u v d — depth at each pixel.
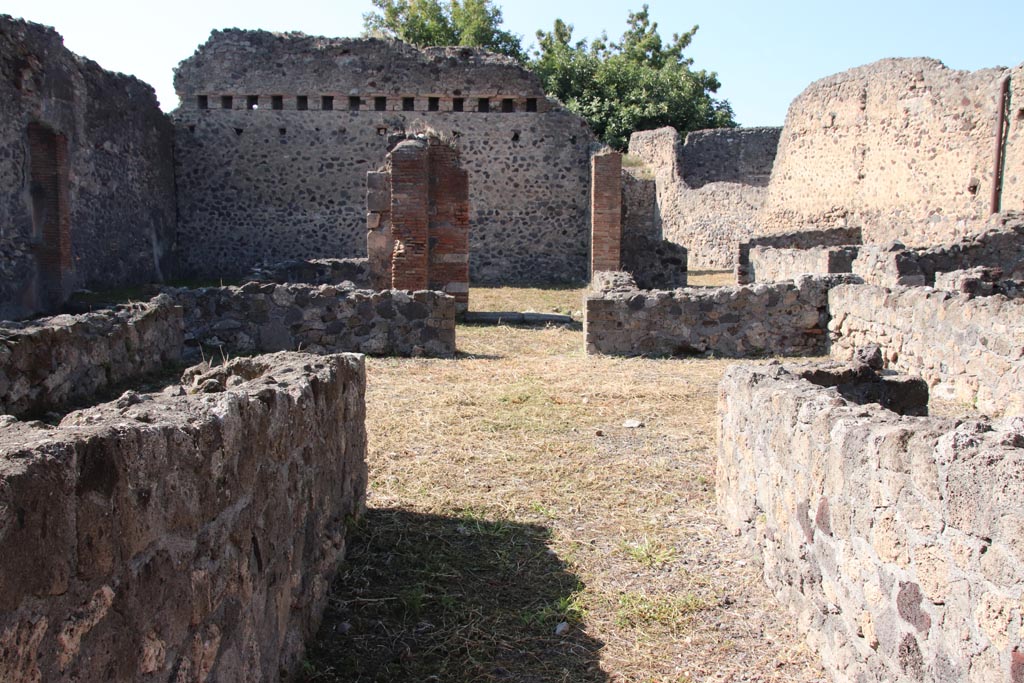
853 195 24.34
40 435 1.94
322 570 3.69
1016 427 2.72
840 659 3.11
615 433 6.48
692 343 10.34
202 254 23.05
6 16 13.88
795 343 10.48
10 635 1.60
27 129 14.66
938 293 8.27
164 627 2.18
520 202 22.88
